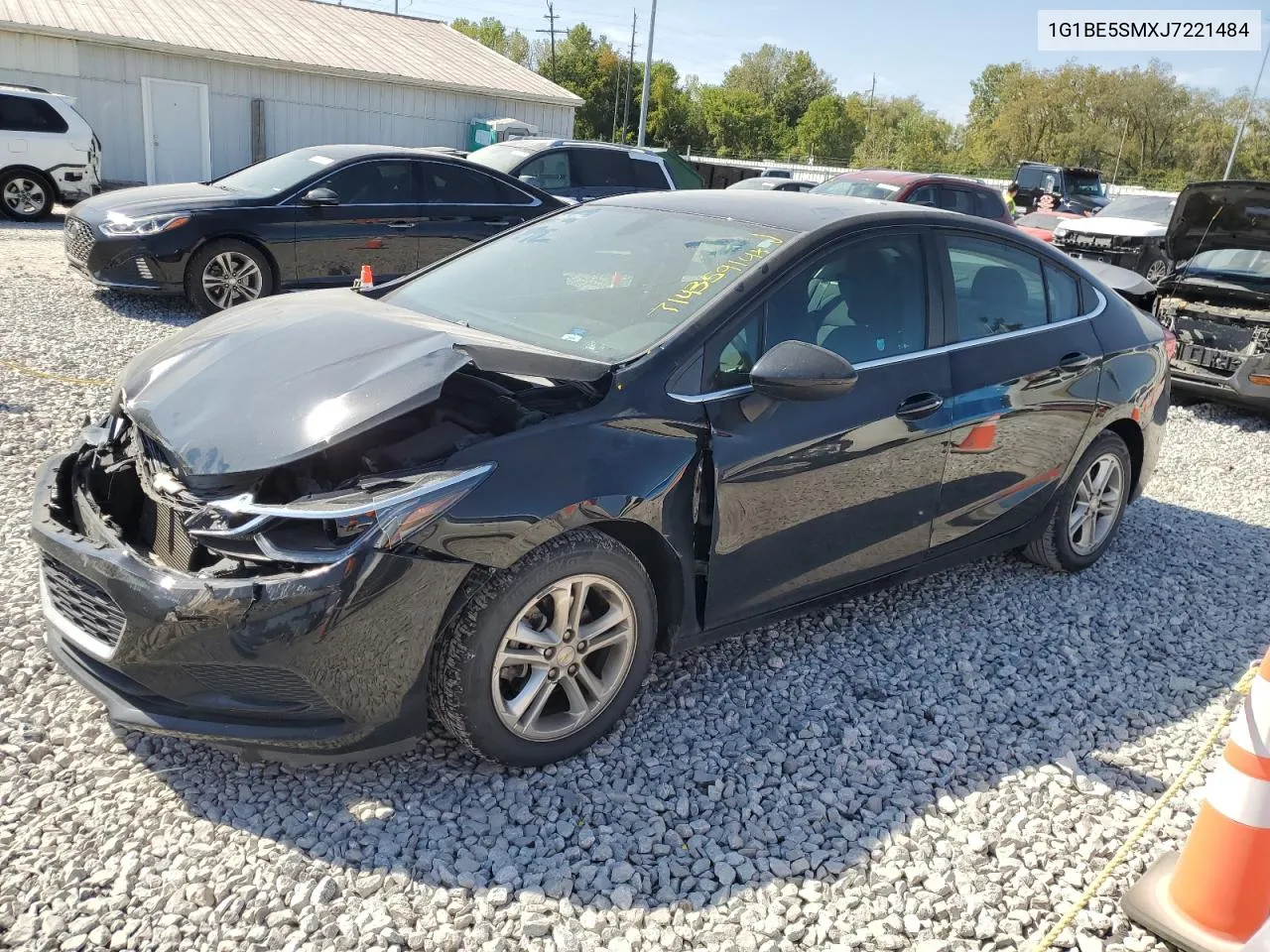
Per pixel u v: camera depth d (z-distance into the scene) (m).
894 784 3.05
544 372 2.79
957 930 2.49
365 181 9.55
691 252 3.55
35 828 2.58
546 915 2.43
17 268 10.80
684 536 3.06
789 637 3.93
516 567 2.72
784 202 3.90
